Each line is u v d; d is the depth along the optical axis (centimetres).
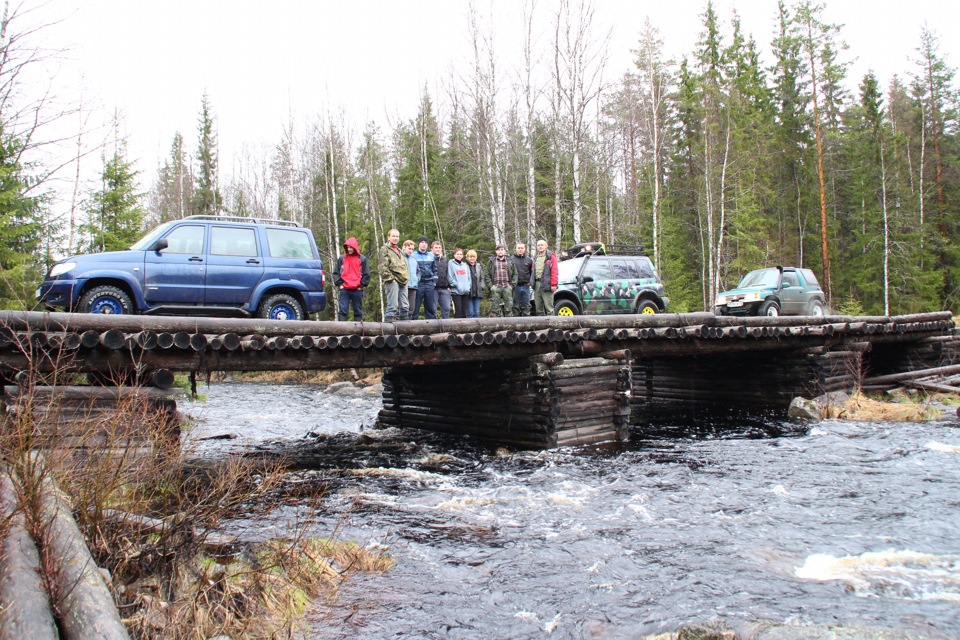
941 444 1094
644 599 504
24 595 316
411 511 752
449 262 1342
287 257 1149
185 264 1055
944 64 4397
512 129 2706
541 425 1116
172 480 522
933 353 1809
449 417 1314
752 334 1348
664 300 1738
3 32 928
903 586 525
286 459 1070
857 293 4000
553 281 1342
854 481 875
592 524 702
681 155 3859
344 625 454
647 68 3375
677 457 1050
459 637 443
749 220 3441
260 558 519
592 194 3331
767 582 536
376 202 3612
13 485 409
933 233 3922
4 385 798
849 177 4197
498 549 622
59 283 975
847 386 1582
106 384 846
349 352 971
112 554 427
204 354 858
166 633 382
